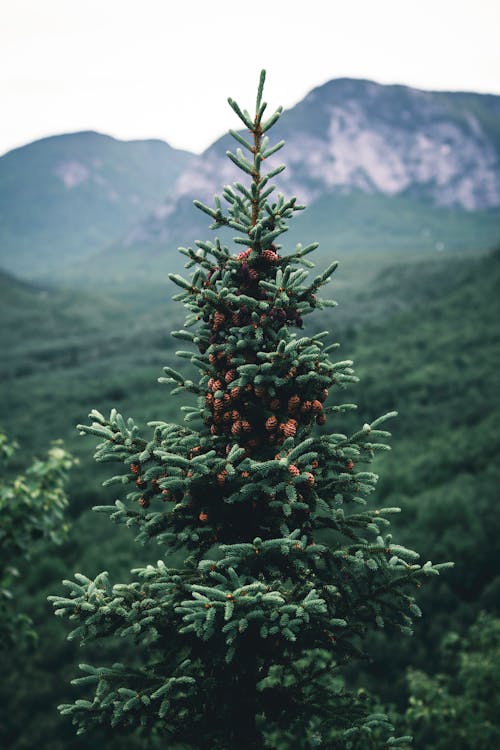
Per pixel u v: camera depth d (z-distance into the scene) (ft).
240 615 12.44
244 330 13.99
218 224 14.83
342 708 14.67
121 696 13.55
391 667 47.19
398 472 94.32
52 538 26.43
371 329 207.21
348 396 136.15
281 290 13.93
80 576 14.07
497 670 29.48
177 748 16.21
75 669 55.26
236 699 14.37
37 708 51.52
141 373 215.51
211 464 14.37
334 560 14.65
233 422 14.76
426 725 31.53
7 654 57.93
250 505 14.69
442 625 53.06
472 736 27.84
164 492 14.62
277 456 13.78
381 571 14.71
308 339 13.62
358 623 14.94
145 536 14.75
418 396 132.26
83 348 299.99
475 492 79.05
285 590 14.55
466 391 131.23
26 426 164.86
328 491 14.96
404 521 77.41
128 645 56.59
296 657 15.17
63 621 64.08
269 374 13.97
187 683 13.79
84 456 126.52
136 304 479.41
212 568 14.25
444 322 195.72
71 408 180.86
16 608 67.00
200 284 14.57
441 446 101.76
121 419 14.88
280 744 20.70
